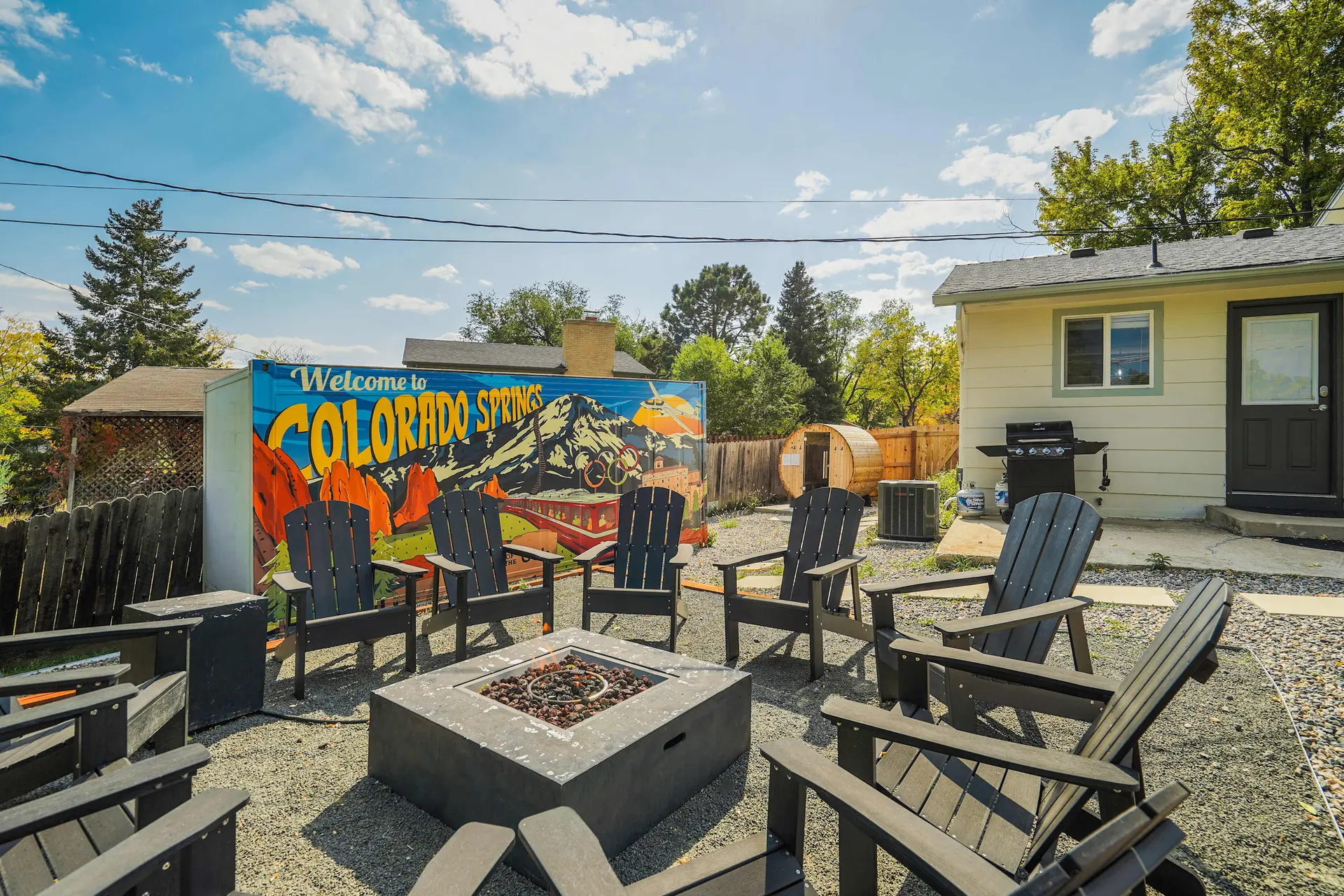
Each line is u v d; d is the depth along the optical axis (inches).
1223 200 829.2
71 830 68.9
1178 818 89.0
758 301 2299.5
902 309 1434.5
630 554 195.3
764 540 354.9
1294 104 718.5
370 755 106.3
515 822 84.0
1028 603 123.2
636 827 90.0
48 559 198.1
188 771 59.7
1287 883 76.2
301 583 142.1
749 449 522.3
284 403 192.7
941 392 1454.2
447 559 174.6
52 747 77.7
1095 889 35.9
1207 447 304.3
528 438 254.2
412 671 154.9
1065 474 306.7
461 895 43.5
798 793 61.6
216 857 55.7
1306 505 285.0
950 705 102.9
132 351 1400.1
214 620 127.3
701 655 168.2
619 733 91.9
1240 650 149.9
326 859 86.3
